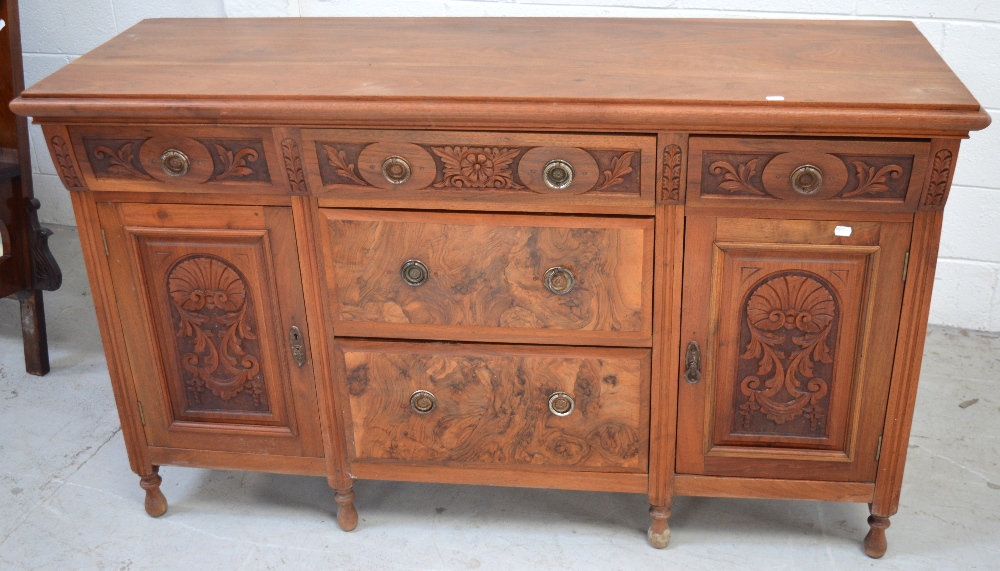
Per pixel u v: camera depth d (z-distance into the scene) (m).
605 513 2.06
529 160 1.62
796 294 1.69
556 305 1.75
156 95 1.63
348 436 1.92
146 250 1.81
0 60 2.25
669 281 1.70
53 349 2.64
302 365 1.87
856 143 1.54
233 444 1.98
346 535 2.02
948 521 2.01
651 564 1.92
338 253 1.75
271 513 2.08
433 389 1.85
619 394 1.81
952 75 1.63
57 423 2.36
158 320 1.88
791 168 1.58
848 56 1.75
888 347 1.71
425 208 1.70
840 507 2.06
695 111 1.53
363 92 1.62
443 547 1.98
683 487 1.89
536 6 2.52
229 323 1.86
